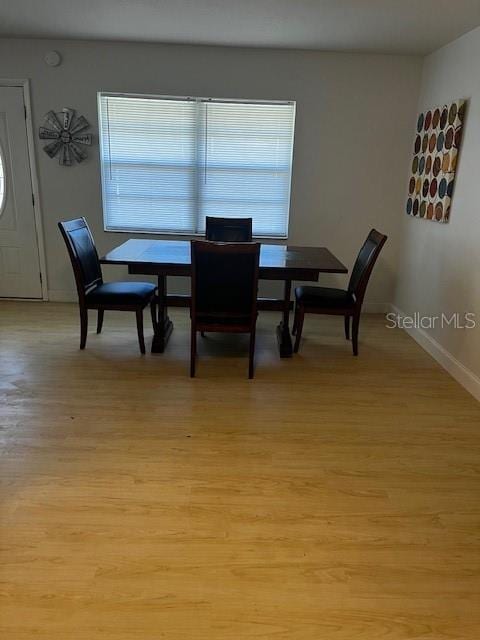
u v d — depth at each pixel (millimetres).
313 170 4434
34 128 4316
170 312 4562
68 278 4707
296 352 3607
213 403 2770
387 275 4676
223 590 1525
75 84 4211
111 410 2650
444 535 1797
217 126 4348
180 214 4594
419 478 2137
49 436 2369
